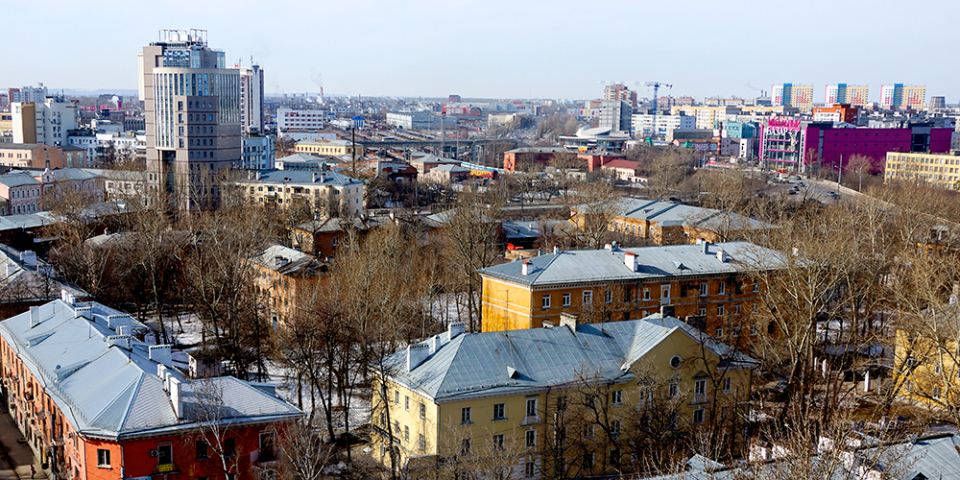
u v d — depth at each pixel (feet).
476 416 287.07
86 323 340.18
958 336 293.64
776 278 389.80
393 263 491.31
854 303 379.76
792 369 331.98
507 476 274.16
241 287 465.47
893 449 208.44
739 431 311.47
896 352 369.09
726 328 441.68
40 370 312.50
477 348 304.09
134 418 254.27
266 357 433.48
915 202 629.10
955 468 212.43
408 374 302.86
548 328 320.29
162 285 541.75
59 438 288.30
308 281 477.36
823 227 520.83
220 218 600.39
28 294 430.20
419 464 269.85
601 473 301.63
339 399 358.84
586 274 426.92
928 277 356.79
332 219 639.76
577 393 295.89
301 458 262.47
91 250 515.50
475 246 532.32
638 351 312.71
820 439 222.28
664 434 293.84
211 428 249.75
